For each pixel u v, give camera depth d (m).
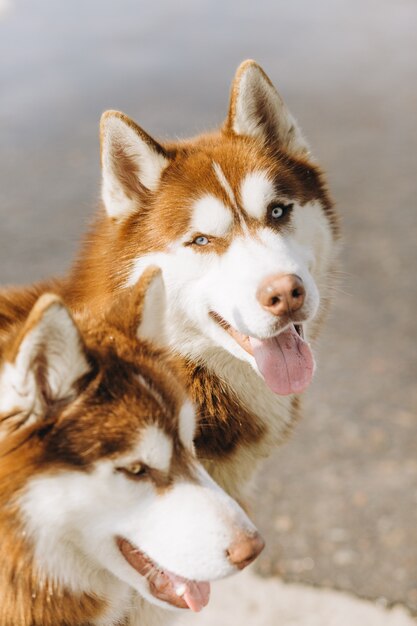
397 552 1.46
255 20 5.12
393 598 1.39
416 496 1.56
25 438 0.95
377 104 3.66
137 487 0.97
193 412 1.03
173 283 1.13
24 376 0.93
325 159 3.14
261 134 1.19
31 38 4.71
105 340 1.01
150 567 1.00
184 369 1.14
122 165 1.15
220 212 1.12
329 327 2.09
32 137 3.36
